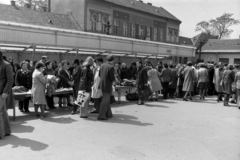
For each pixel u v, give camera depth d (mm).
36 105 6902
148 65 10570
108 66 6734
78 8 28203
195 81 12008
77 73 7453
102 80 6766
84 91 6906
